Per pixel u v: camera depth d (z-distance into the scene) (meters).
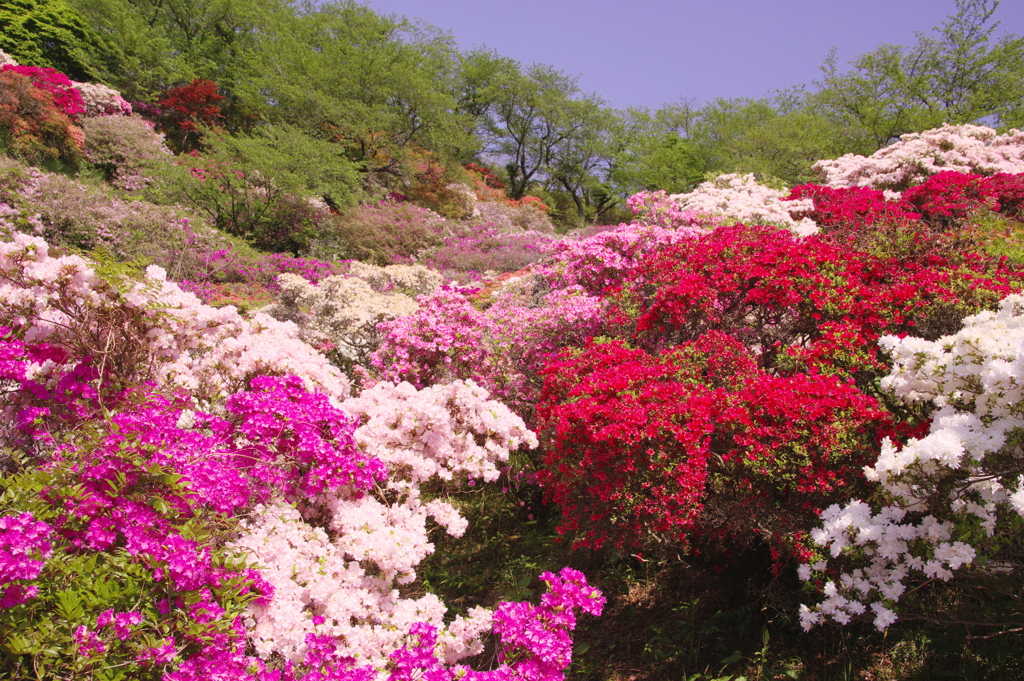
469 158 38.25
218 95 25.86
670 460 3.03
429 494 4.48
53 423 3.00
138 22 25.80
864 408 2.94
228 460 2.73
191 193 15.68
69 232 10.67
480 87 39.47
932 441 2.28
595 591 2.46
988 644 2.65
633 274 5.62
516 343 5.45
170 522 2.16
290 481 3.04
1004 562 2.48
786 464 2.91
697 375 3.71
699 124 36.03
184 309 3.71
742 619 3.25
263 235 16.19
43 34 22.86
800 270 4.36
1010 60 22.92
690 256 4.97
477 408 4.02
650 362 4.01
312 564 2.66
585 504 3.43
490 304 8.49
